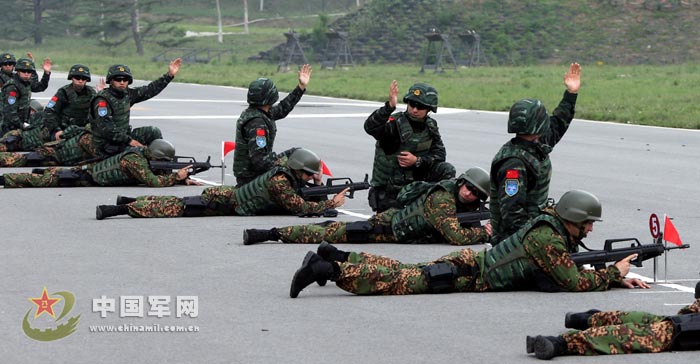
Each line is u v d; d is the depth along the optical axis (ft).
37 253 39.58
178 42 331.98
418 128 41.93
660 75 186.29
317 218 47.55
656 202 54.24
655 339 26.40
